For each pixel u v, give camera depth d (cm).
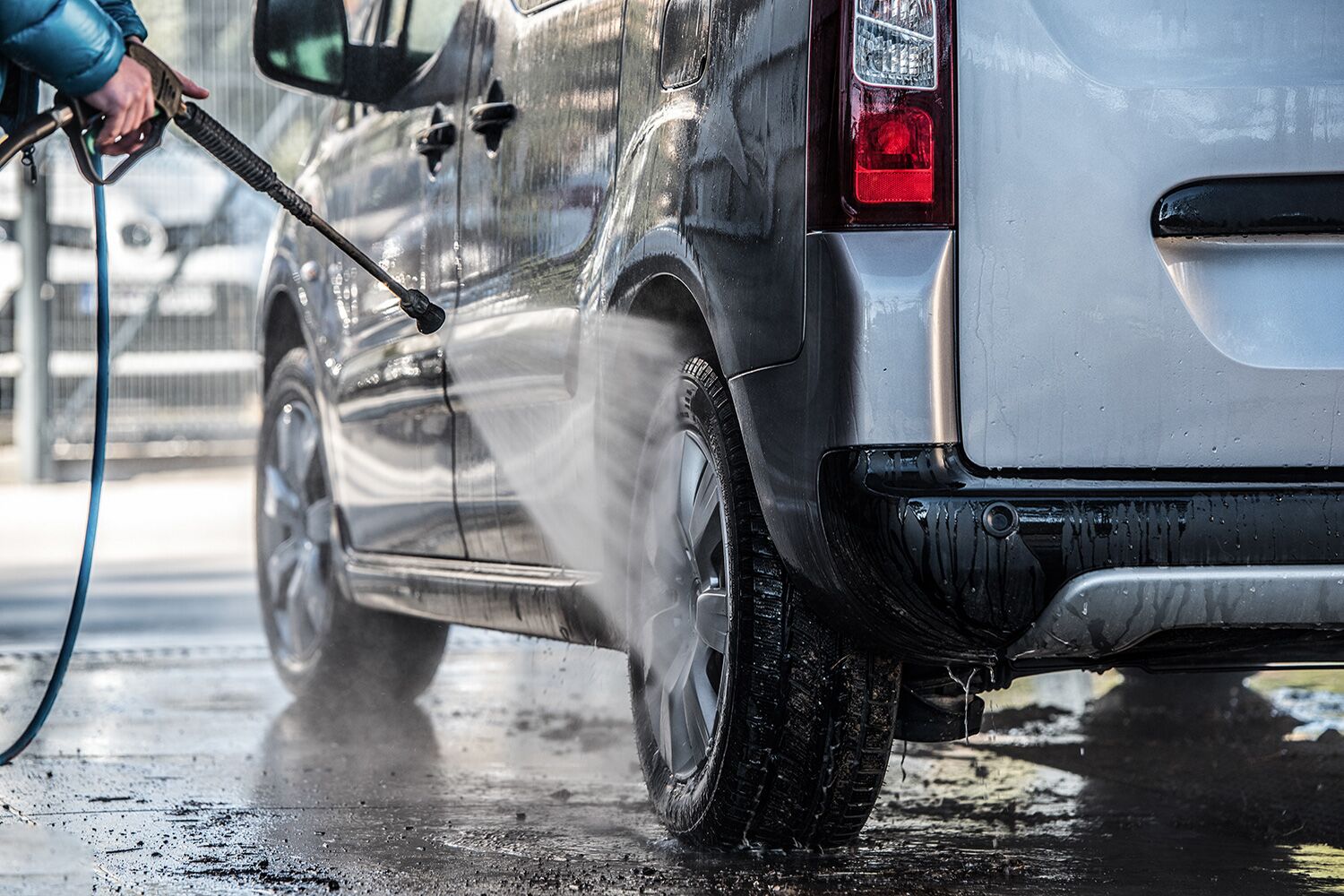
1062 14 679
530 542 951
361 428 1148
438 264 1033
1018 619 664
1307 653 721
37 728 792
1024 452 667
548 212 909
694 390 792
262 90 3834
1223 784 981
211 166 3972
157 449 4144
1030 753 1084
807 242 684
